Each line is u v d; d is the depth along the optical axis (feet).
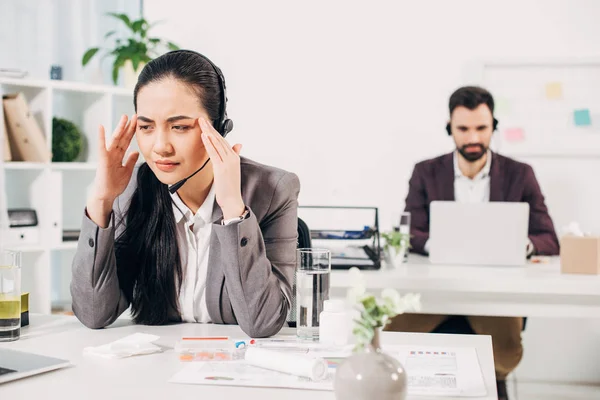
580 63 12.18
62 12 12.18
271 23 13.19
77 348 4.40
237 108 13.37
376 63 12.91
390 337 4.80
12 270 4.56
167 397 3.43
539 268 9.06
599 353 12.00
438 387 3.64
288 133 13.21
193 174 4.78
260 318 4.75
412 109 12.84
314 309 4.62
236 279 4.74
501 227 9.19
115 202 5.22
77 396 3.43
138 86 4.65
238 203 4.74
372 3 12.87
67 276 11.99
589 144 12.19
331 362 4.09
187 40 13.47
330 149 13.10
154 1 13.52
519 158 12.37
